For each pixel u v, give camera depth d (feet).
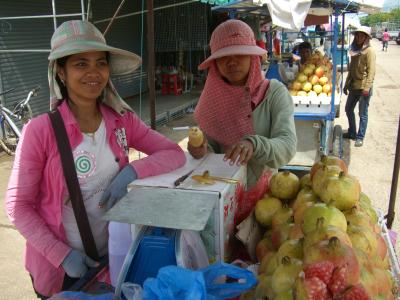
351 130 26.63
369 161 22.47
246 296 4.36
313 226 4.50
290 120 6.97
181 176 5.50
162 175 5.64
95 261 5.72
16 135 23.09
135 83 39.93
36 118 5.72
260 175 6.95
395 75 61.72
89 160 5.80
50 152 5.59
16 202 5.53
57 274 5.93
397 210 16.26
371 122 31.73
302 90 20.13
